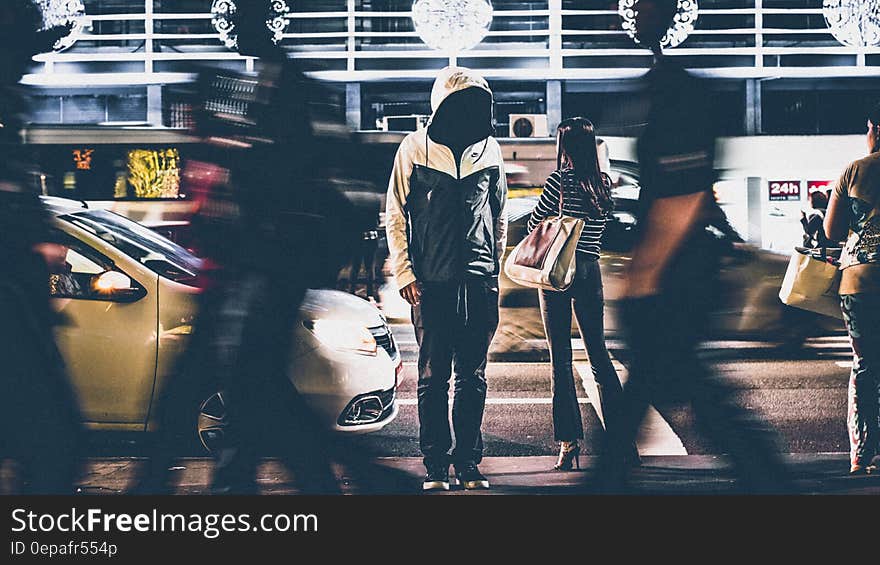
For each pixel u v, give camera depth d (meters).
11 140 5.99
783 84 21.73
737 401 5.86
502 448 7.42
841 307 6.13
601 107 20.50
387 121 19.81
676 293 5.72
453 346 5.95
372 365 6.65
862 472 6.16
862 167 5.89
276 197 5.59
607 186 6.22
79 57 20.17
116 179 14.11
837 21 18.95
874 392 6.10
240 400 5.95
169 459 6.45
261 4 5.63
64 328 6.46
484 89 5.64
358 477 6.44
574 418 6.48
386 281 12.58
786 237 15.86
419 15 18.09
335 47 21.05
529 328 11.78
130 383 6.44
